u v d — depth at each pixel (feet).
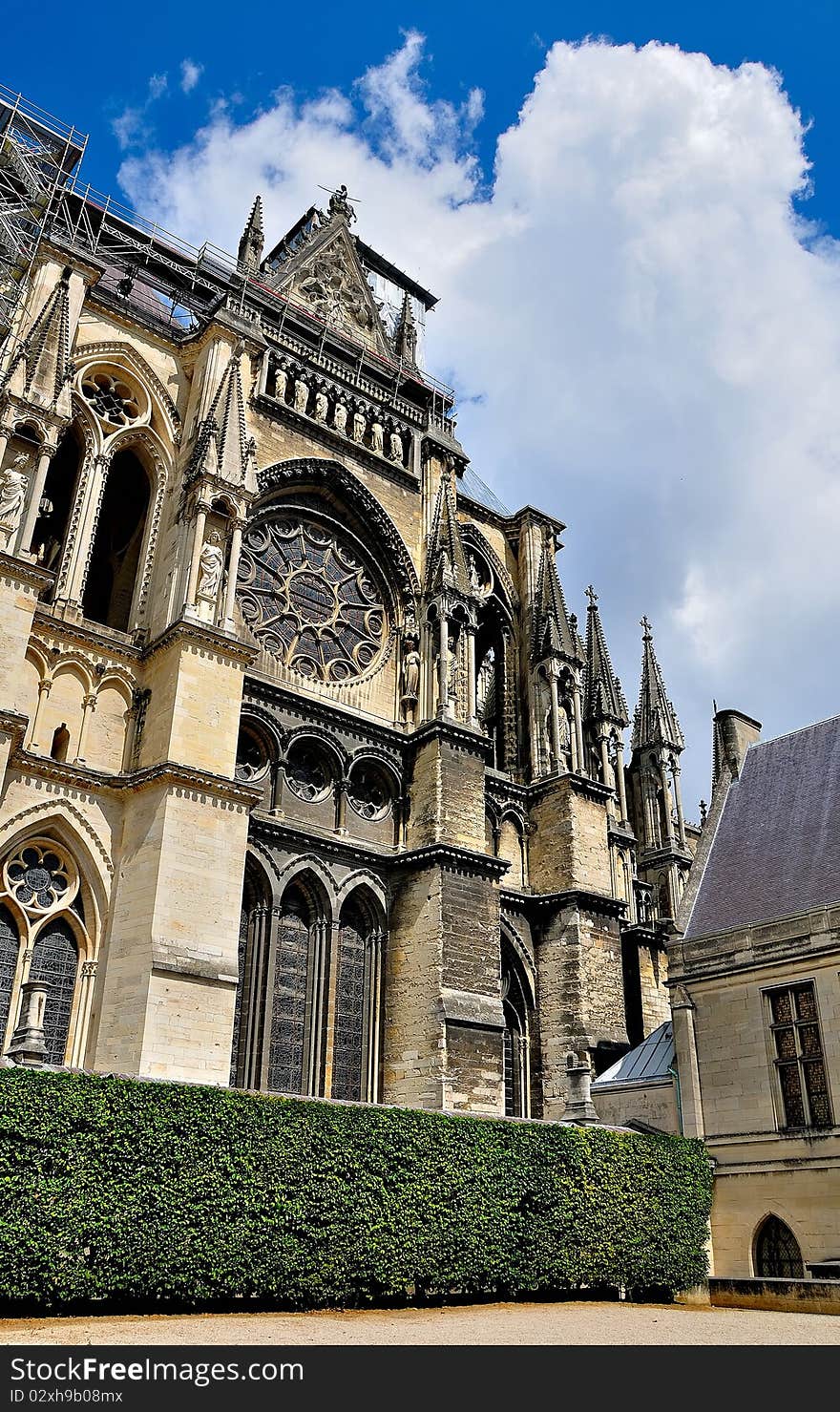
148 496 152.87
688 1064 134.82
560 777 179.22
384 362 204.03
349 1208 94.12
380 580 178.60
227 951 118.73
